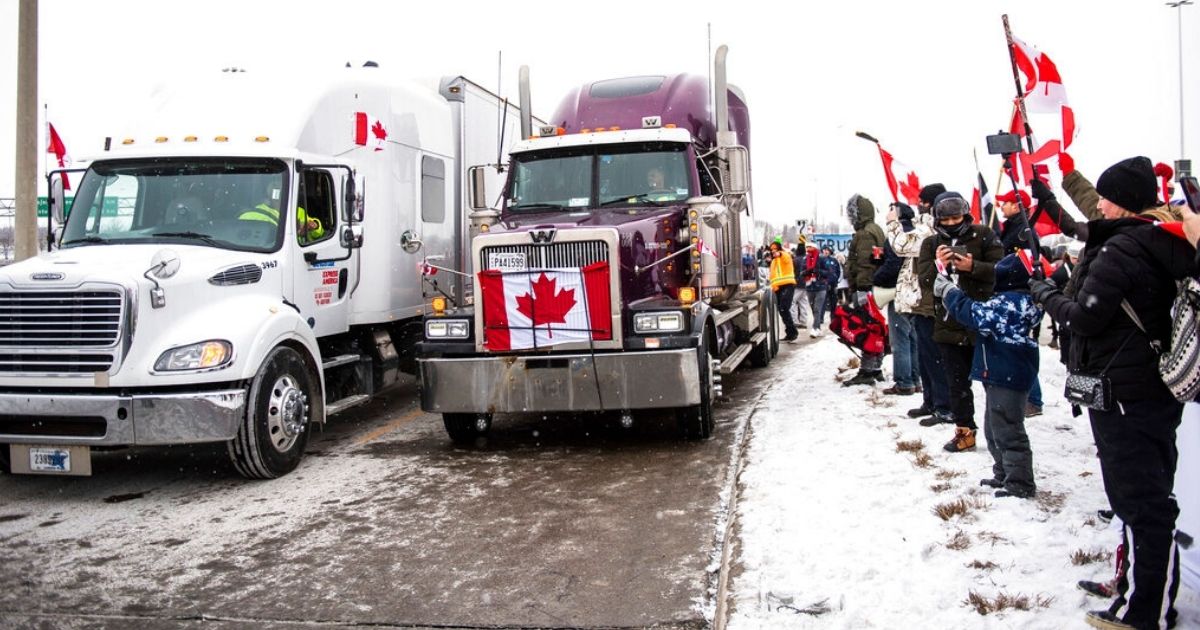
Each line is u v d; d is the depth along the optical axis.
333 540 5.54
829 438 7.12
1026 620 3.70
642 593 4.55
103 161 7.89
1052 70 5.26
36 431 6.52
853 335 9.83
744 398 10.23
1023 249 5.22
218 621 4.38
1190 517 3.91
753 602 4.08
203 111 8.14
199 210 7.68
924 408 7.70
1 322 6.49
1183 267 3.47
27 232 12.14
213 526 5.90
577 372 7.38
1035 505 5.11
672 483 6.61
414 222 9.98
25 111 12.09
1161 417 3.53
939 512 5.02
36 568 5.16
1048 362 10.80
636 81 9.92
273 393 7.02
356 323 8.84
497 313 7.51
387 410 10.27
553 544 5.34
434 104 10.53
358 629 4.24
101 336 6.39
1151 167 3.65
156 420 6.36
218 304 6.95
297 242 7.84
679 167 8.76
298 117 8.10
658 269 8.02
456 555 5.20
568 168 8.96
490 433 8.72
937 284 5.46
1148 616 3.54
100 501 6.58
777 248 16.42
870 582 4.20
